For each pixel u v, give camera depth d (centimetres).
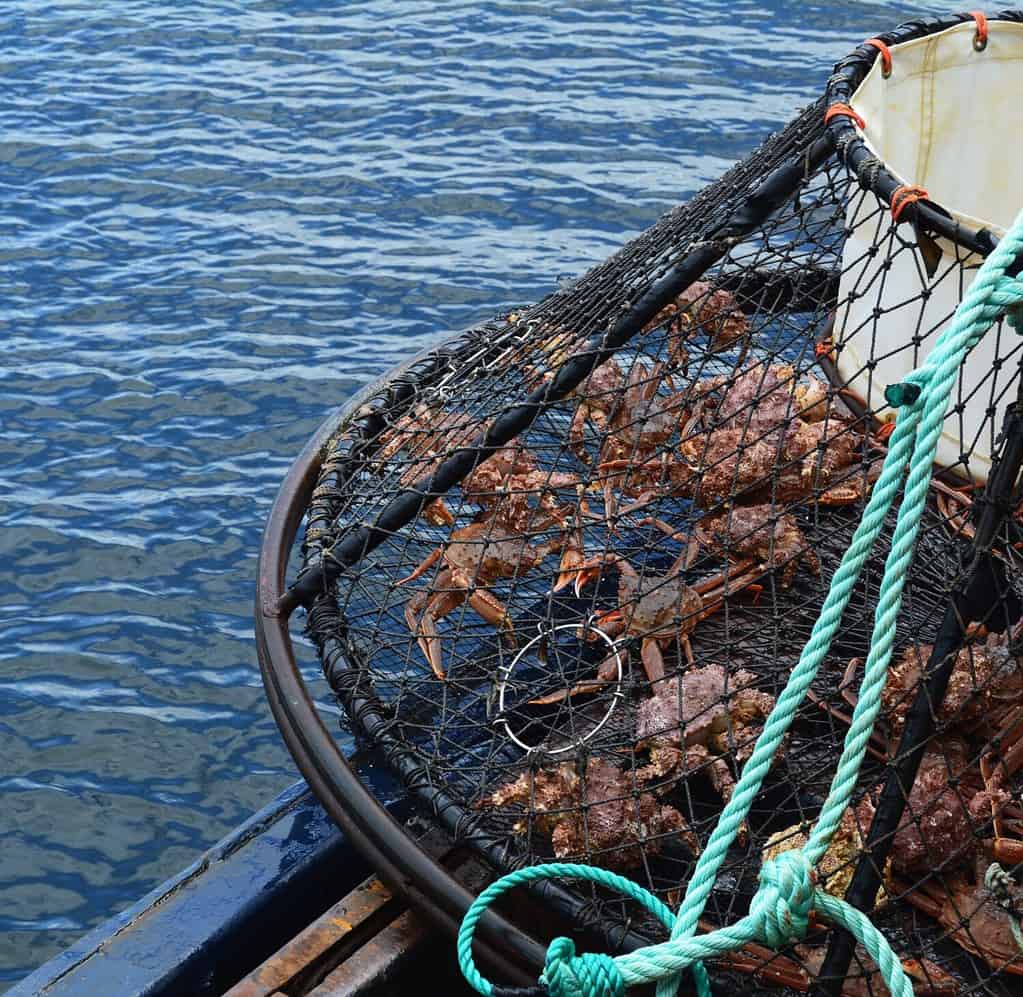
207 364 1068
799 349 609
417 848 394
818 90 1508
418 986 432
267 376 1056
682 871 415
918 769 381
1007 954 369
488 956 380
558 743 448
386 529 489
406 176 1336
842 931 343
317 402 1030
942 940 381
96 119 1445
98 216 1271
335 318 1128
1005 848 379
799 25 1680
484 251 1219
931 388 302
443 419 524
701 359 494
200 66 1580
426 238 1238
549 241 1236
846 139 416
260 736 776
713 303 548
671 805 433
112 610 849
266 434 998
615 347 474
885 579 311
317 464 539
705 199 498
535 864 386
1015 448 339
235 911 453
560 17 1716
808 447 503
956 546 468
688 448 516
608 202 1290
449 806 403
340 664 454
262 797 738
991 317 300
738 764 431
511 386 515
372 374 1060
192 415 1014
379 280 1177
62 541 896
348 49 1630
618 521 513
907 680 422
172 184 1325
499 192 1309
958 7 1717
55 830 713
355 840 407
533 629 518
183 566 883
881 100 519
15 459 965
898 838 377
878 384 516
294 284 1170
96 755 757
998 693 410
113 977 430
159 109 1470
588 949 400
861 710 313
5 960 646
